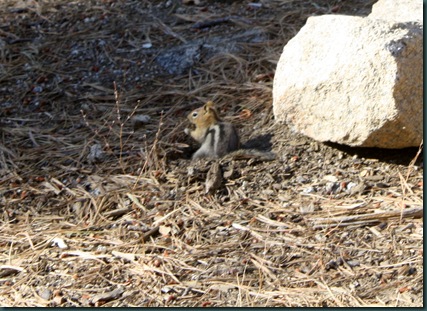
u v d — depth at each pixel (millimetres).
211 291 7926
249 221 8836
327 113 9484
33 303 8062
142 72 11844
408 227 8422
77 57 12305
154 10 13203
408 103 8969
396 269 7895
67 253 8695
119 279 8250
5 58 12445
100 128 10820
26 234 9102
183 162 10016
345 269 7996
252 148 10094
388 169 9352
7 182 10000
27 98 11594
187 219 8984
